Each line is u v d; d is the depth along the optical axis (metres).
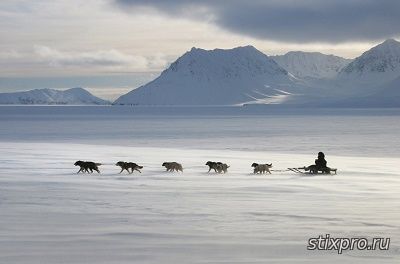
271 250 8.98
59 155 32.19
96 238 9.84
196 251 8.88
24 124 102.81
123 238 9.86
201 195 16.14
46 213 12.63
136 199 15.16
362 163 28.47
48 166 25.52
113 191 17.02
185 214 12.60
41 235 10.06
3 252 8.72
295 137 59.47
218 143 49.66
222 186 18.41
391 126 89.69
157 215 12.41
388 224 11.37
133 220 11.77
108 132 71.50
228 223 11.45
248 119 135.00
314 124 100.56
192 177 21.44
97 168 22.89
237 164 27.42
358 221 11.73
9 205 13.87
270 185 18.72
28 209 13.22
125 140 54.28
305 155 34.28
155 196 15.83
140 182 19.58
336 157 33.25
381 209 13.40
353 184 19.00
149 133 68.69
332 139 55.72
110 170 24.12
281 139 55.91
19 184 18.72
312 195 16.12
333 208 13.53
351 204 14.26
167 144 48.25
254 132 71.06
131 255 8.57
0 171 23.25
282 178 21.14
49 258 8.35
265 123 107.25
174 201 14.80
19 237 9.88
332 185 18.66
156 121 120.31
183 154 34.00
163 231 10.52
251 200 15.04
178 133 68.62
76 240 9.65
